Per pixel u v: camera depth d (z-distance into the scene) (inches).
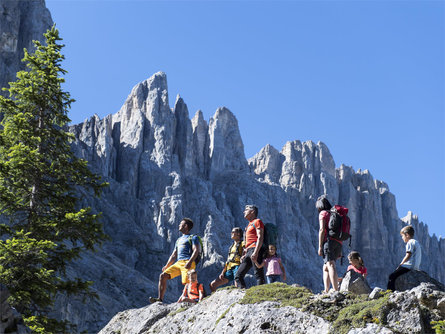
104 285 4778.5
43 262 756.6
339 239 548.4
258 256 573.3
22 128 877.8
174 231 6875.0
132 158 7529.5
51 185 866.8
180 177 7549.2
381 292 455.8
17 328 393.1
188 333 518.0
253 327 468.1
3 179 842.8
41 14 5900.6
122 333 581.6
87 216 820.6
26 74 933.8
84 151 7239.2
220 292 540.4
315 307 458.9
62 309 3560.5
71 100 935.7
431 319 428.1
